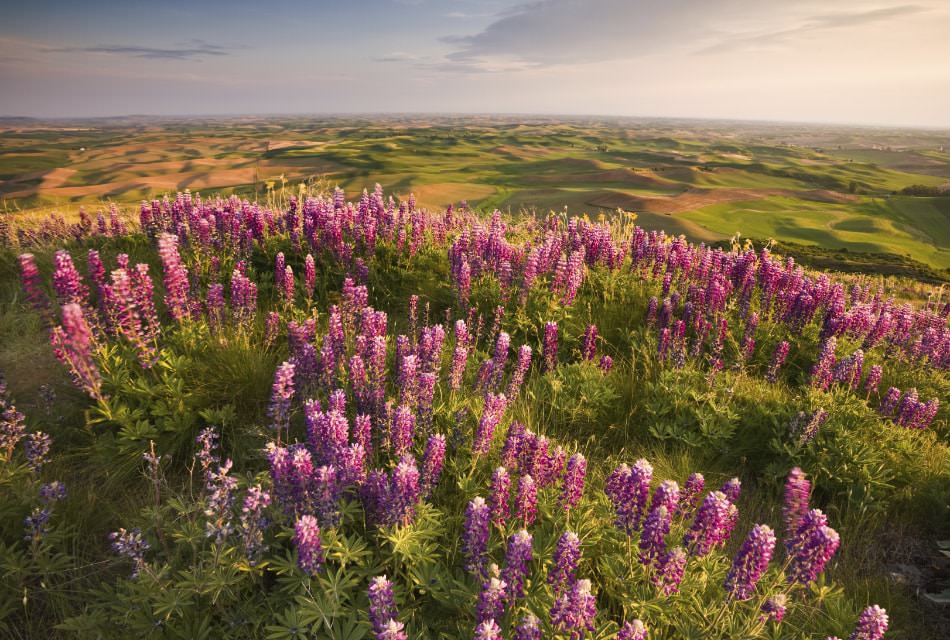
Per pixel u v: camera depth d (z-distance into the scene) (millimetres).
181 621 3451
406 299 8859
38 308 5285
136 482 4789
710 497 3494
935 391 7832
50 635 3457
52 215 11734
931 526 5367
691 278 9734
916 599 4504
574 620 2932
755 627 3354
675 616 3488
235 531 3871
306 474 3775
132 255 9578
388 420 4816
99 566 3914
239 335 6586
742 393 6793
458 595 3547
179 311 6125
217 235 9266
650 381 7074
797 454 5828
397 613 3090
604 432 6203
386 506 3732
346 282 7062
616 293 9281
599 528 4180
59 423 5285
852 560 4824
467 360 6758
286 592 3689
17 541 3951
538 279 8938
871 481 5480
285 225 10164
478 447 4656
